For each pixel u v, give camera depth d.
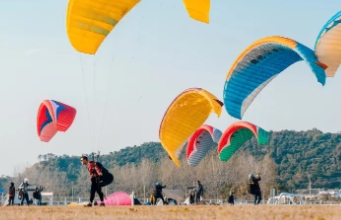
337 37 22.67
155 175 95.38
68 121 34.44
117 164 153.38
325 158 144.38
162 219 12.16
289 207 18.73
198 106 34.22
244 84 27.92
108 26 23.36
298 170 131.38
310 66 22.80
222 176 83.75
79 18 22.73
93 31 23.28
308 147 151.38
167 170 92.00
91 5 22.31
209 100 29.89
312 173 130.50
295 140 157.12
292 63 27.23
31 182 110.81
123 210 16.83
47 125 37.56
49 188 111.56
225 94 28.14
